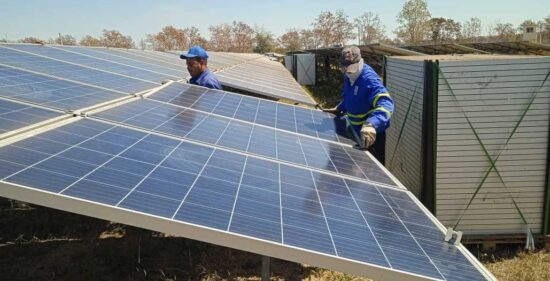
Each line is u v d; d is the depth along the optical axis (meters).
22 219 7.11
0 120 3.46
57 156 2.99
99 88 5.75
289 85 13.50
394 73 8.80
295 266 6.12
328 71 31.33
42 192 2.46
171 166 3.36
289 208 3.17
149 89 6.41
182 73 10.35
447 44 19.33
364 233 3.07
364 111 6.16
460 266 2.88
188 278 5.67
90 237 6.62
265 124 5.77
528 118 6.39
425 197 6.81
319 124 6.51
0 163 2.67
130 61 10.26
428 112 6.61
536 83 6.28
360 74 6.11
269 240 2.61
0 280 5.30
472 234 6.82
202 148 4.03
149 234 6.68
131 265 5.84
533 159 6.52
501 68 6.29
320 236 2.85
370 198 3.83
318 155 4.89
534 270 5.95
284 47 70.06
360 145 5.74
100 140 3.55
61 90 5.08
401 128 8.23
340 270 2.64
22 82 5.07
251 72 15.00
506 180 6.61
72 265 5.77
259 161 4.10
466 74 6.37
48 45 9.42
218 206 2.88
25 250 6.11
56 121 3.76
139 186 2.86
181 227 2.54
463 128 6.52
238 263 6.11
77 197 2.51
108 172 2.94
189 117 5.13
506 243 6.83
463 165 6.64
